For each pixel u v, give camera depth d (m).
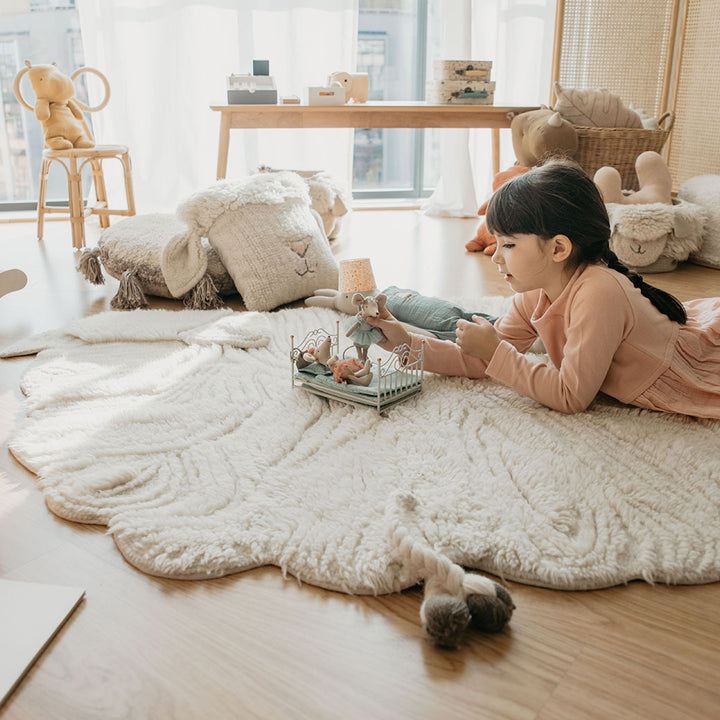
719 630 0.91
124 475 1.21
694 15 3.38
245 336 1.86
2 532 1.10
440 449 1.28
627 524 1.08
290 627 0.91
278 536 1.05
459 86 3.29
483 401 1.48
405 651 0.87
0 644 0.87
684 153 3.52
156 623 0.92
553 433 1.33
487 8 3.78
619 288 1.36
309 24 3.62
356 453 1.28
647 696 0.81
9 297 2.38
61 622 0.91
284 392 1.54
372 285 1.54
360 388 1.45
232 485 1.18
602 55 3.50
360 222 3.71
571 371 1.37
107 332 1.91
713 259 2.76
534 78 3.89
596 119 3.16
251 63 3.66
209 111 3.67
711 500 1.13
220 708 0.79
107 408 1.49
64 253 2.99
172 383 1.60
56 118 3.06
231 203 2.18
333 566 1.00
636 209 2.61
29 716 0.79
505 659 0.86
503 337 1.63
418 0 3.96
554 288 1.43
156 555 1.02
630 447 1.29
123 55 3.48
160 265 2.21
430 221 3.76
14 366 1.77
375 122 3.18
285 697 0.81
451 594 0.91
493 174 3.80
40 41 3.67
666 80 3.57
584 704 0.79
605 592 0.97
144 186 3.69
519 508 1.10
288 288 2.19
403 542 0.96
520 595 0.97
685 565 1.00
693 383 1.40
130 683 0.83
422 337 1.59
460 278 2.59
